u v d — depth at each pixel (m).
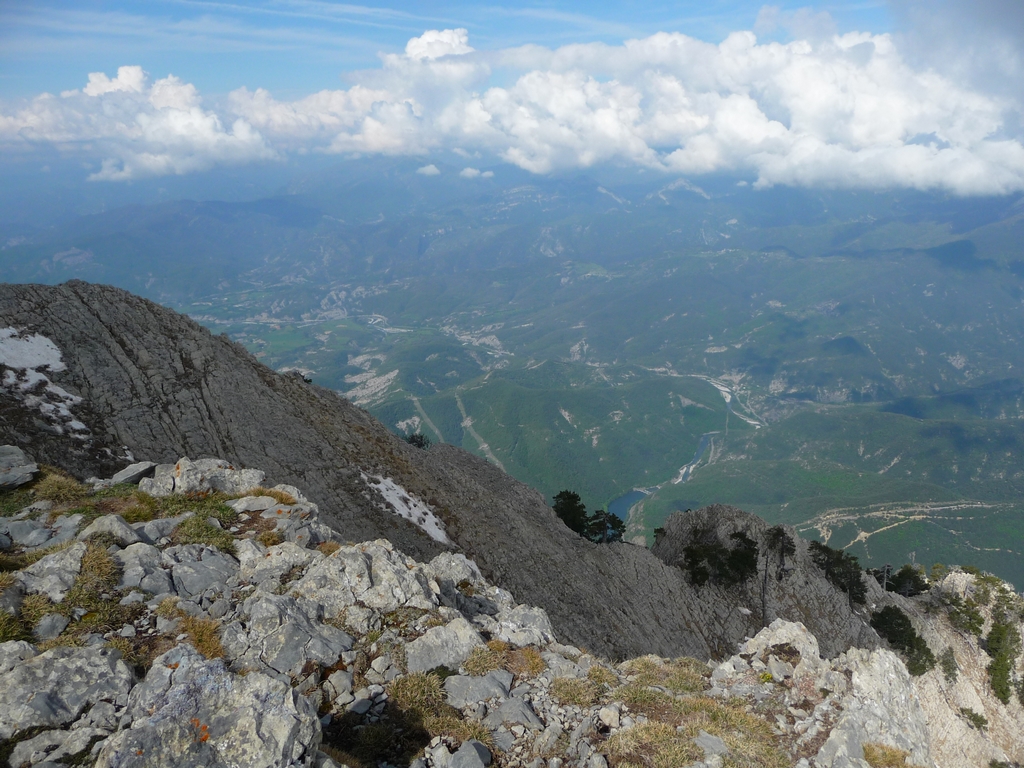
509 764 17.64
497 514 79.75
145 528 24.39
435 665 21.16
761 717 22.22
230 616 20.02
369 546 26.55
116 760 12.62
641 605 79.38
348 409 83.50
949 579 119.94
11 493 26.09
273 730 13.95
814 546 107.00
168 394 64.81
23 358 59.03
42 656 15.41
